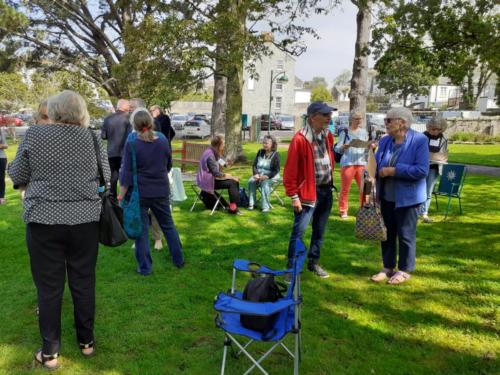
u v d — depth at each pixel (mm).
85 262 3102
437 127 6766
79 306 3139
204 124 29359
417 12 13312
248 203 8086
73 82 22375
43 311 3012
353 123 6949
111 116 6734
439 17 13078
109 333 3559
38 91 24422
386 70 14031
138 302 4109
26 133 2879
